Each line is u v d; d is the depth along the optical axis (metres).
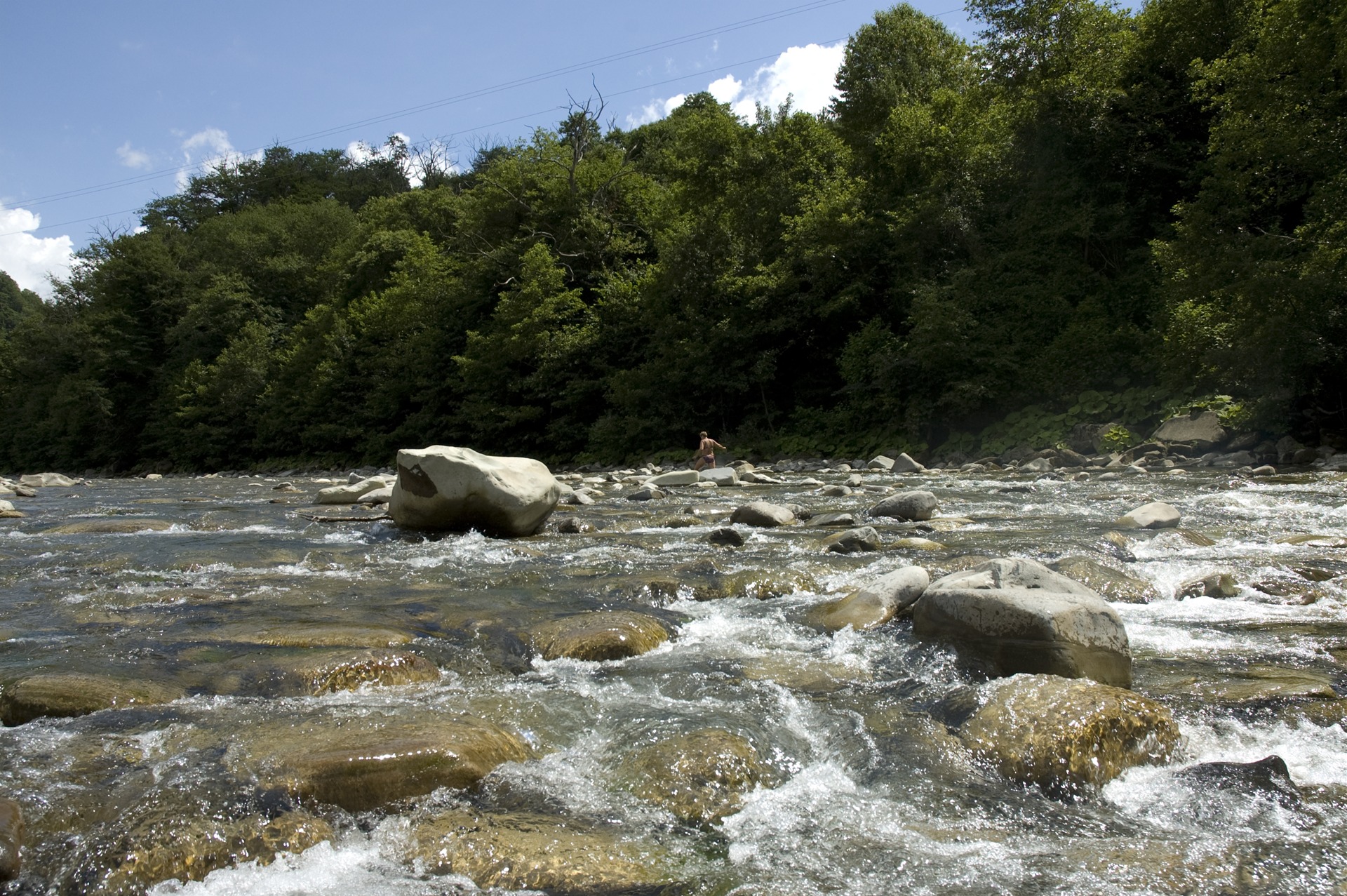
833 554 7.20
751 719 3.57
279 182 74.12
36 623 5.38
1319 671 3.97
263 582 6.64
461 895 2.40
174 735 3.38
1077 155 21.28
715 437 26.52
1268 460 14.38
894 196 23.41
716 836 2.71
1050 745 3.09
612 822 2.78
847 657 4.46
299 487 21.08
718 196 27.20
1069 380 18.89
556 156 36.22
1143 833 2.69
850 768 3.18
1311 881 2.38
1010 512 9.91
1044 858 2.54
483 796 2.94
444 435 34.69
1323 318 14.14
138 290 51.88
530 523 9.21
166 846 2.53
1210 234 15.54
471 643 4.88
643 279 28.05
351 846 2.64
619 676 4.24
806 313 24.08
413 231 43.88
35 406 55.09
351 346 39.56
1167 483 12.62
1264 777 2.97
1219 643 4.46
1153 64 20.91
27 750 3.25
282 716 3.58
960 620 4.27
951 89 27.36
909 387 21.25
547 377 29.88
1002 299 20.73
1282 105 14.66
